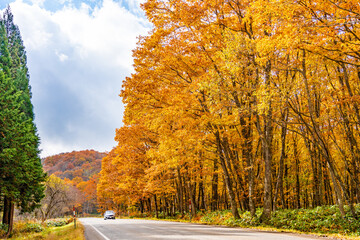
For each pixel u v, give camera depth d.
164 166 28.73
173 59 15.98
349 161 20.91
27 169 26.27
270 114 17.05
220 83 15.62
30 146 28.08
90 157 175.62
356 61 14.05
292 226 14.70
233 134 20.58
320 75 16.44
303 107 19.03
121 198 50.09
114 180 47.81
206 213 28.34
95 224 26.88
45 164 175.88
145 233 14.36
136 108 17.61
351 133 18.33
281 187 23.83
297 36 10.27
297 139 24.98
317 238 10.66
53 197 54.31
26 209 29.58
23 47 42.09
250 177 19.23
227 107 16.67
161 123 20.20
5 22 41.28
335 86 18.02
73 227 21.92
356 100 13.93
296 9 9.87
